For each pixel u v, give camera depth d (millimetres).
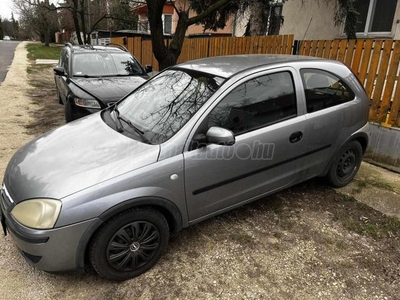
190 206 2738
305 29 9133
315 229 3248
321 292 2482
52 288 2451
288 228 3248
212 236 3094
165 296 2408
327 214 3514
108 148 2617
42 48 29891
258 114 3000
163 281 2547
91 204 2234
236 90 2895
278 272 2670
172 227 2777
